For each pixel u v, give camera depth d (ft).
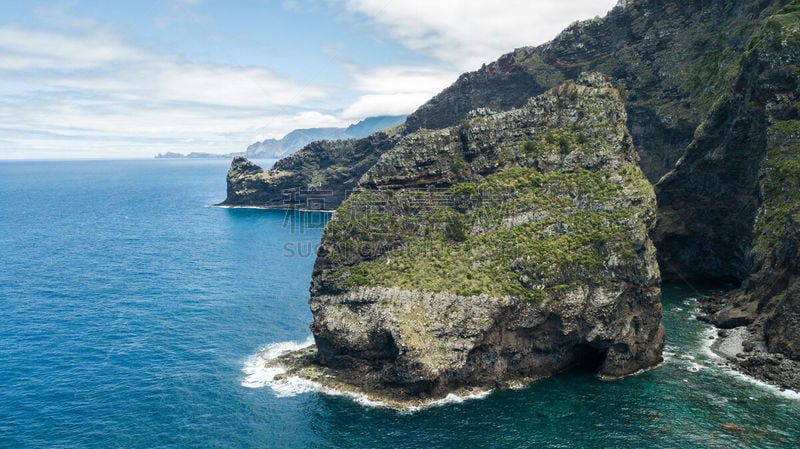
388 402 246.27
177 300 386.52
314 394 254.88
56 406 241.14
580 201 302.86
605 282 272.31
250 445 214.90
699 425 224.74
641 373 273.95
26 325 332.80
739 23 500.33
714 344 307.58
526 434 220.23
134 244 588.50
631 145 342.64
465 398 250.57
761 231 346.33
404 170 340.18
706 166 423.23
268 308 371.56
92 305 372.79
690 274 445.37
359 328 269.85
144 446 213.66
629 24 628.28
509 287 268.21
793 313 280.72
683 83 527.81
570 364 283.79
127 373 273.33
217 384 263.70
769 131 364.38
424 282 275.59
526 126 349.41
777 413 232.53
